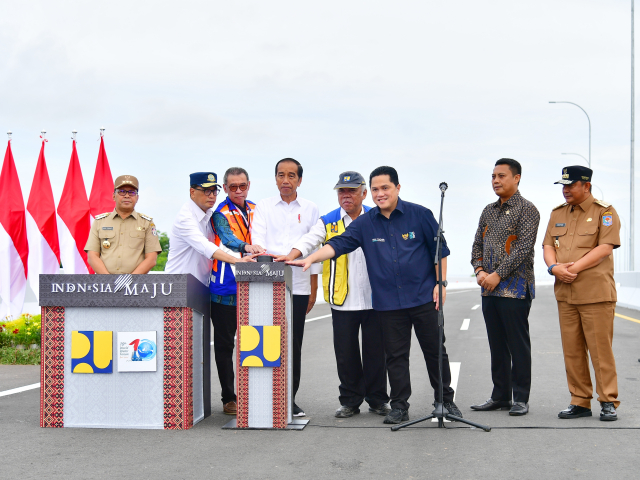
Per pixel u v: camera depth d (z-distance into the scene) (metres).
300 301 5.59
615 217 5.37
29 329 10.08
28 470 3.92
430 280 5.46
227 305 5.64
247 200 6.12
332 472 3.87
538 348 9.89
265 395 5.04
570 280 5.35
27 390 6.73
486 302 5.72
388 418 5.21
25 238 11.94
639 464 3.99
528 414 5.50
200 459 4.15
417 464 4.02
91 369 5.04
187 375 5.02
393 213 5.47
